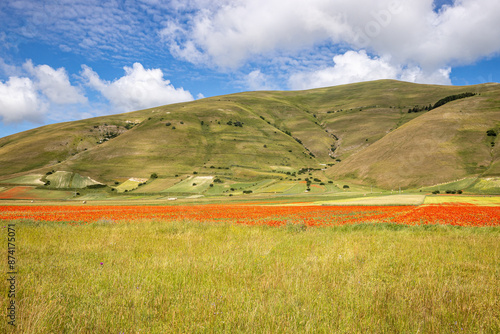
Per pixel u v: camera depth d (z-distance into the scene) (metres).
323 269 5.96
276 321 3.56
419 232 14.78
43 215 28.31
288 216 29.19
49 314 3.70
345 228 16.97
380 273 6.04
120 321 3.64
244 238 11.09
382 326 3.61
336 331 3.45
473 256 8.10
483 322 3.66
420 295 4.67
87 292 4.62
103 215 28.95
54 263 6.54
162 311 3.92
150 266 6.12
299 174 163.12
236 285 4.98
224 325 3.57
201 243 9.43
